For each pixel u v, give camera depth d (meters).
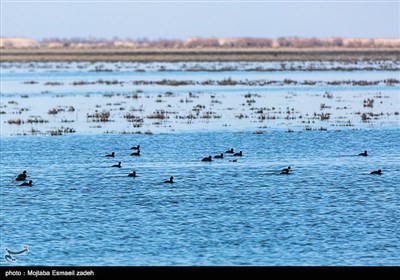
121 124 76.62
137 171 54.31
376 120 78.38
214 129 72.62
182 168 55.34
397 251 36.16
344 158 59.06
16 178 51.81
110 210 43.66
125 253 36.09
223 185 49.59
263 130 71.94
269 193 47.34
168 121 78.38
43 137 69.19
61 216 42.47
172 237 38.41
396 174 52.97
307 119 79.00
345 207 43.91
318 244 37.09
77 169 55.38
